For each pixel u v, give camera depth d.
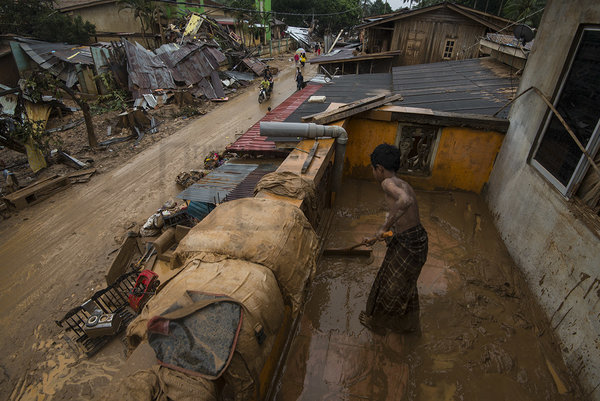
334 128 4.59
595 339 2.60
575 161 3.11
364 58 18.81
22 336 6.04
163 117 17.84
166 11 30.05
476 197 5.52
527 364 2.99
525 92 4.31
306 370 2.93
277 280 2.22
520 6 20.48
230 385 1.63
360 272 4.05
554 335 3.13
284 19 52.00
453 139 5.34
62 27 21.86
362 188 5.89
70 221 9.42
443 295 3.74
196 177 11.09
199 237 2.32
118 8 25.66
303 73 29.25
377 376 2.88
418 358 3.03
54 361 5.53
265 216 2.53
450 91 7.02
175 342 1.53
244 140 8.23
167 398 1.40
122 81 19.66
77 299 6.83
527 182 4.02
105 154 13.74
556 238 3.27
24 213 9.80
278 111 9.52
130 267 7.43
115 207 10.05
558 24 3.74
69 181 11.23
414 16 18.30
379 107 5.62
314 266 2.58
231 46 29.55
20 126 11.60
